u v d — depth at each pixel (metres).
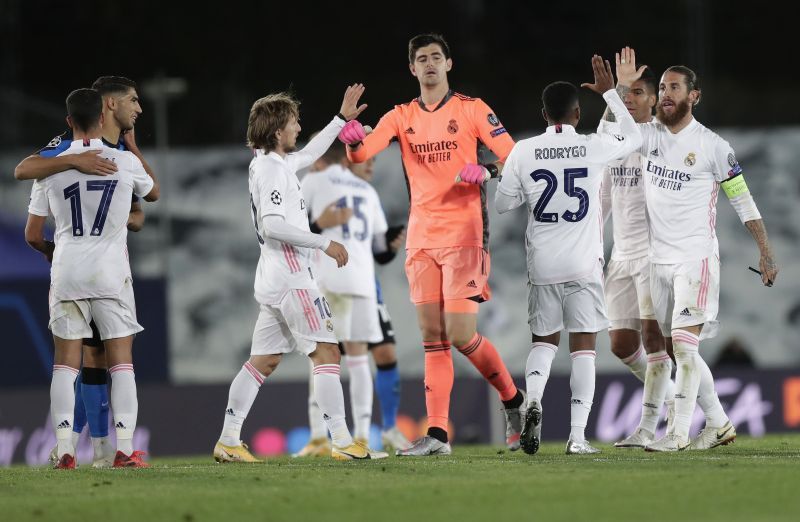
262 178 25.41
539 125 81.25
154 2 85.88
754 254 62.34
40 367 49.38
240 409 26.31
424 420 42.47
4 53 82.06
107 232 24.72
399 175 60.62
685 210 26.66
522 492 18.55
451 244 26.42
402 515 16.78
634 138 25.94
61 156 24.44
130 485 20.47
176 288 64.44
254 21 85.56
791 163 62.50
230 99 75.94
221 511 17.36
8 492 19.98
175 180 64.62
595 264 25.98
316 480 20.59
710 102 75.12
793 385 43.59
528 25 85.88
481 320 61.62
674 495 18.02
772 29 85.12
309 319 25.70
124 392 24.89
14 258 62.16
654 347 28.48
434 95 26.84
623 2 85.25
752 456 24.53
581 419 26.28
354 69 85.38
